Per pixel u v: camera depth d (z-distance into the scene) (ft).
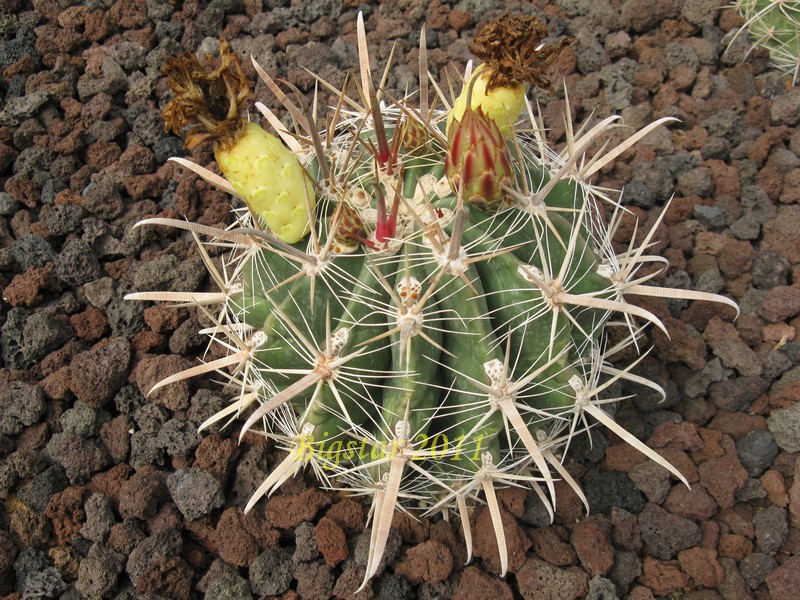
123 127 1.49
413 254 0.82
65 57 1.55
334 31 1.65
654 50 1.58
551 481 0.79
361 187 0.91
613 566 0.99
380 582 0.97
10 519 1.04
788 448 1.09
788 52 1.54
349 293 0.83
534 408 0.91
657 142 1.46
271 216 0.81
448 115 0.96
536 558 0.99
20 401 1.12
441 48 1.63
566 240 0.89
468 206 0.86
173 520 1.03
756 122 1.48
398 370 0.81
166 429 1.10
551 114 1.51
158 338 1.22
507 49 0.83
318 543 0.98
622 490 1.06
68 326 1.24
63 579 1.00
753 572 1.00
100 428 1.13
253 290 0.90
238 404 0.99
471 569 0.97
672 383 1.17
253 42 1.60
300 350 0.84
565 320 0.85
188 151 1.45
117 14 1.62
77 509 1.04
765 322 1.23
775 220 1.34
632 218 1.36
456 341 0.82
